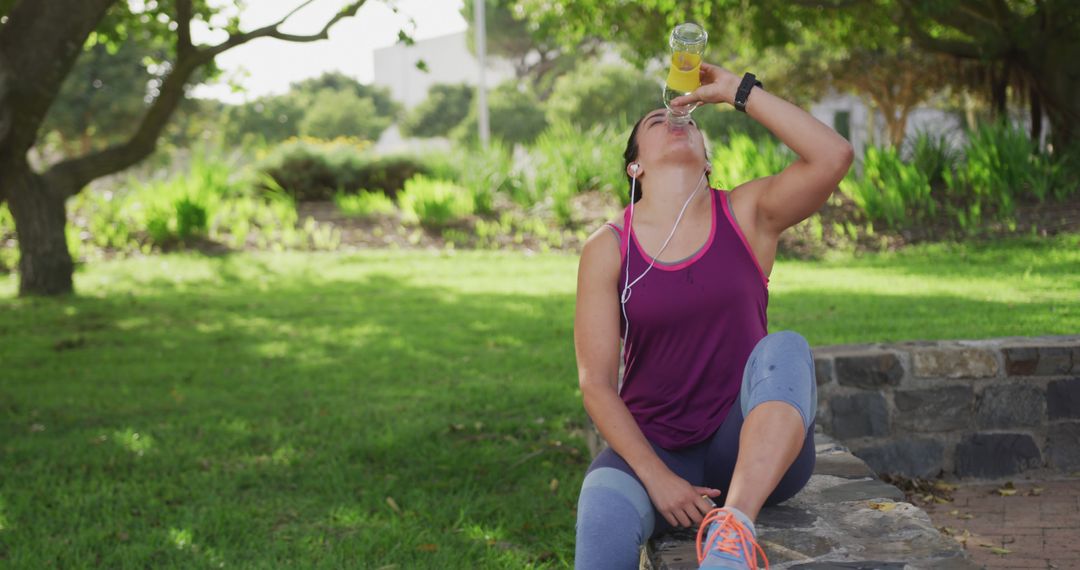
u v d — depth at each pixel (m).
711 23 15.10
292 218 16.41
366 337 8.50
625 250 2.51
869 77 25.11
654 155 2.56
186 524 3.96
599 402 2.42
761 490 2.07
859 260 12.03
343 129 51.22
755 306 2.49
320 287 11.85
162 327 9.30
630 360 2.57
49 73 6.39
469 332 8.55
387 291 11.35
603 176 17.14
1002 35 14.53
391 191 19.00
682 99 2.53
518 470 4.69
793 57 25.78
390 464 4.82
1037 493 4.17
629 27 15.84
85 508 4.17
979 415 4.42
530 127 42.88
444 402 6.04
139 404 6.21
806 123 2.44
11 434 5.51
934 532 2.47
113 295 11.53
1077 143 14.01
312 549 3.69
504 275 12.45
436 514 4.06
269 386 6.70
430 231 15.85
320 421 5.66
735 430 2.37
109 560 3.60
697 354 2.47
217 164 17.81
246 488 4.53
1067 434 4.40
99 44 32.84
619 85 37.84
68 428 5.64
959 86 17.47
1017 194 13.16
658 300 2.44
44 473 4.75
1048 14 14.18
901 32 15.27
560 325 8.73
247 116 48.09
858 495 2.80
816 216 13.87
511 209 16.97
